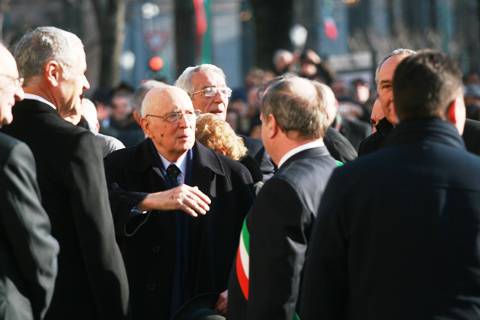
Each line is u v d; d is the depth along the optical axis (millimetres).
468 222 9484
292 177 10938
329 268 9750
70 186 11500
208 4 73688
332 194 9758
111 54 57156
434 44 75812
